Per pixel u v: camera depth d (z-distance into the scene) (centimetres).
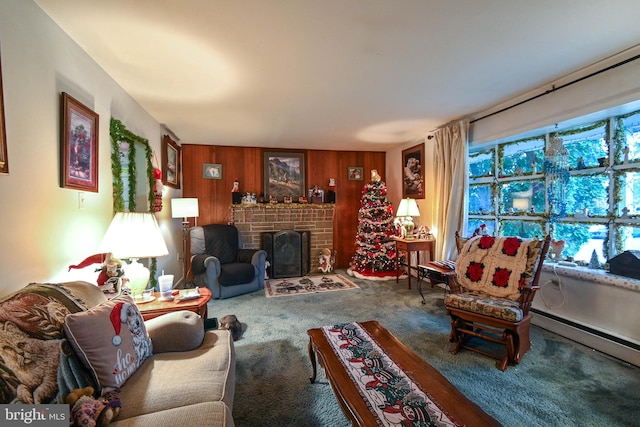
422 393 127
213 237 436
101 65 222
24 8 145
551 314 271
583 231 275
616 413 163
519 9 165
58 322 113
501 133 324
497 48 207
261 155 529
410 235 437
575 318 256
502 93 291
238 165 519
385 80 258
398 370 145
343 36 189
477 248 273
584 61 228
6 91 134
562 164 276
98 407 100
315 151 554
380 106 324
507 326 214
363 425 108
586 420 158
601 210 262
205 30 180
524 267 237
